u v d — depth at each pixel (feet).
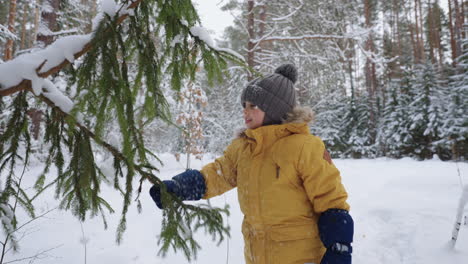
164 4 4.02
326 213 3.34
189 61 4.58
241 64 4.52
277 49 29.32
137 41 3.92
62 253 7.46
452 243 7.95
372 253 8.65
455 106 40.29
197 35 4.32
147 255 7.98
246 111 4.24
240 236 9.54
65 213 10.04
